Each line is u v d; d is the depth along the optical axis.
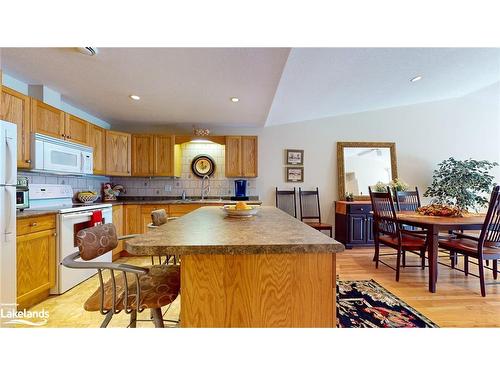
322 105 4.04
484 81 4.07
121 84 2.70
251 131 4.64
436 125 4.90
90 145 3.44
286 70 2.69
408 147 4.86
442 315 2.01
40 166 2.53
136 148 4.11
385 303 2.22
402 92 4.05
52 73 2.44
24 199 2.38
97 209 2.96
